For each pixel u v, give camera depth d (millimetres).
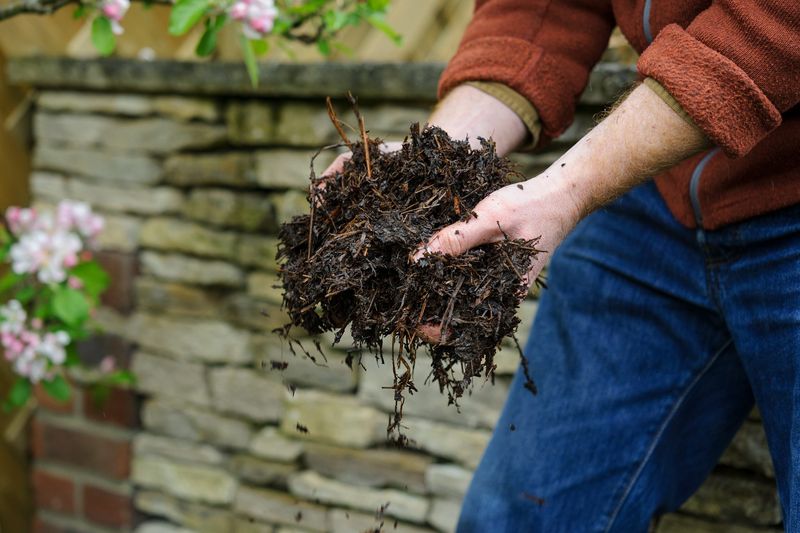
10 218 1948
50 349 1914
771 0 1304
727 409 1531
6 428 2107
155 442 2053
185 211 1987
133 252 2037
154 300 2029
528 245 1339
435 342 1346
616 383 1501
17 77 2041
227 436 2002
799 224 1388
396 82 1784
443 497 1861
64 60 1993
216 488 2014
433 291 1332
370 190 1383
